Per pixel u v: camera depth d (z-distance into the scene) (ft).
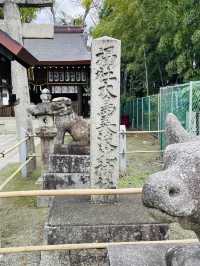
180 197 4.95
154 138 46.80
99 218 12.25
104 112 14.28
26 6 26.61
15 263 12.78
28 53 18.93
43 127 21.93
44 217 17.57
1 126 58.70
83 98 77.77
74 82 73.87
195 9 35.96
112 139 14.29
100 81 14.21
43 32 27.09
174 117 6.45
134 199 14.48
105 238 11.78
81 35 84.69
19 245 14.26
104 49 14.08
